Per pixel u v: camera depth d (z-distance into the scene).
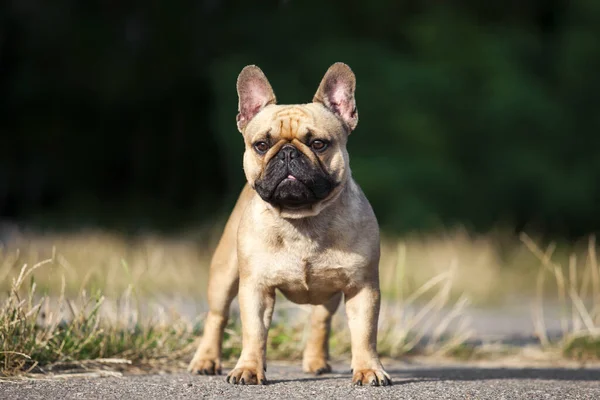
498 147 22.06
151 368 5.89
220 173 25.30
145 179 25.38
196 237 15.89
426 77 21.33
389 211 19.44
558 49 24.12
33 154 24.59
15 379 5.09
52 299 8.20
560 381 5.58
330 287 5.20
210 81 23.70
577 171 22.39
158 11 24.11
